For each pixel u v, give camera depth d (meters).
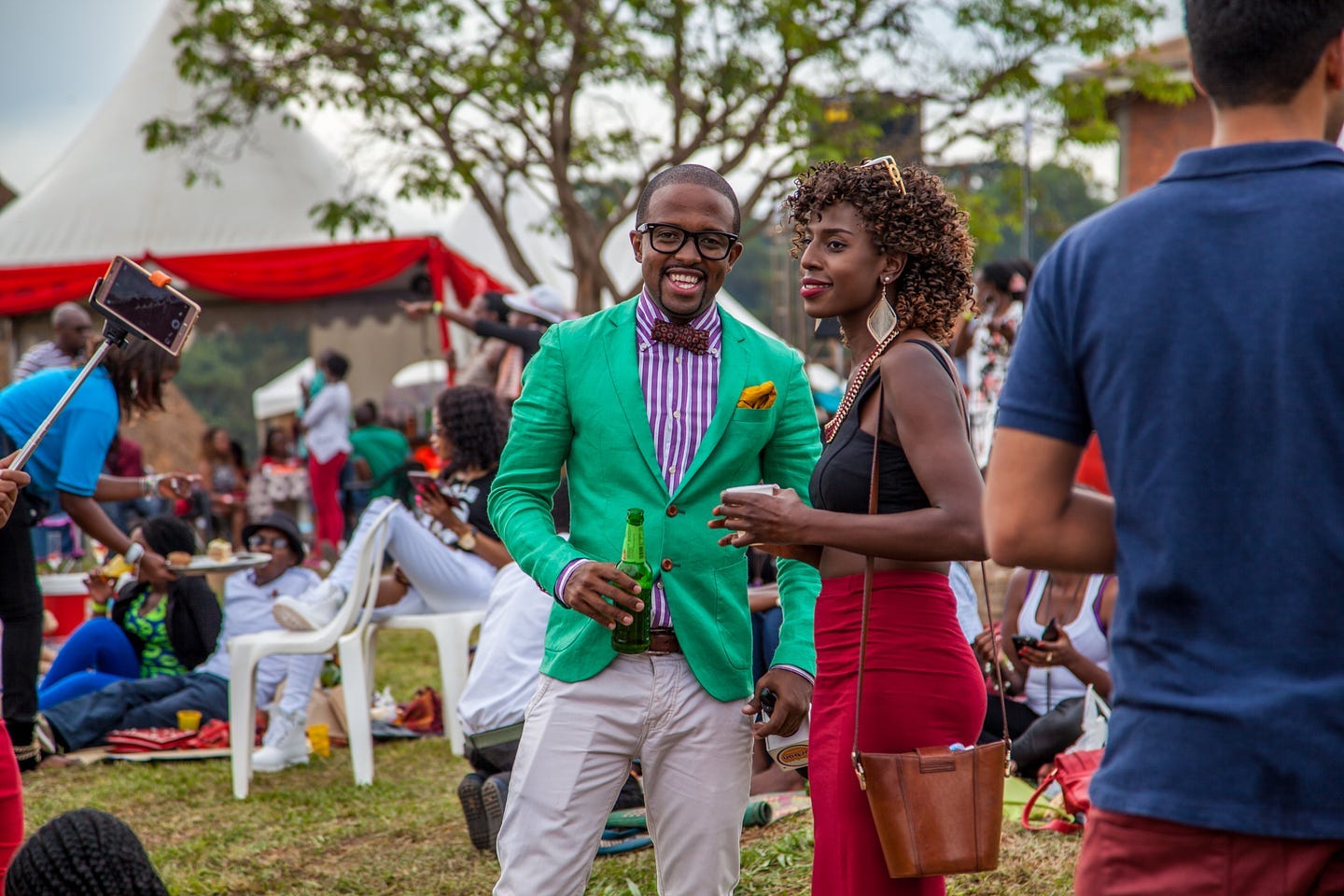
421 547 5.41
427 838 4.30
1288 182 1.45
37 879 1.81
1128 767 1.47
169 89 13.23
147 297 2.97
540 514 2.61
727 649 2.57
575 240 12.77
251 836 4.41
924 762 2.05
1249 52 1.49
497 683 4.11
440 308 7.92
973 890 3.43
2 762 2.57
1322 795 1.37
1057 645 4.21
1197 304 1.44
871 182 2.26
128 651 6.07
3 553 4.94
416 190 12.68
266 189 12.94
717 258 2.59
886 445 2.18
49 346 6.68
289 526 6.17
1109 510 1.58
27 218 12.71
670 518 2.56
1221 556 1.42
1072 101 12.83
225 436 15.59
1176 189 1.50
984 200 13.29
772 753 2.84
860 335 2.33
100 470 5.00
